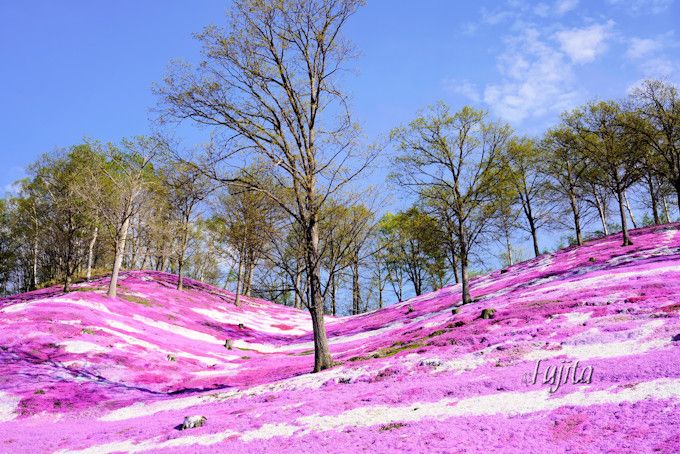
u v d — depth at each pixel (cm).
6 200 7300
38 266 7481
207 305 5394
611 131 4484
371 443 1093
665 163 4603
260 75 2355
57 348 2836
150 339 3475
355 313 7644
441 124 3881
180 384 2708
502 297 3447
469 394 1369
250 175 2364
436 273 5028
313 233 2402
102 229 5478
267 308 6500
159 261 7488
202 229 6575
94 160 4778
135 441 1452
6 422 1922
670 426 881
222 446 1245
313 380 2052
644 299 2100
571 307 2267
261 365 3206
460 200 3850
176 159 2177
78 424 1898
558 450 880
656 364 1234
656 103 4075
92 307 3759
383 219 6397
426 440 1040
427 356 2031
